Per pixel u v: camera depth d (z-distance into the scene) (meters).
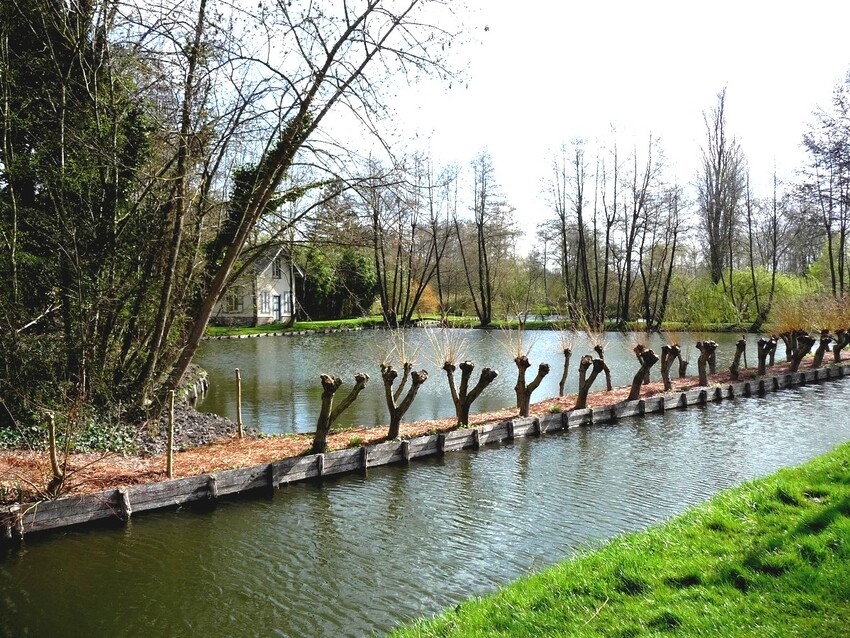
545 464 9.94
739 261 46.47
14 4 9.88
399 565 6.19
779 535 4.68
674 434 12.09
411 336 35.75
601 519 7.36
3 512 6.81
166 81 10.59
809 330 22.42
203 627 5.08
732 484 8.66
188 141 10.24
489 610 4.33
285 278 46.22
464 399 11.77
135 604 5.47
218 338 36.12
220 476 8.28
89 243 10.62
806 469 6.55
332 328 42.12
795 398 16.27
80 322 10.30
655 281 46.44
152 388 11.71
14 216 9.99
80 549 6.67
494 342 32.84
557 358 26.42
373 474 9.44
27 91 10.57
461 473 9.47
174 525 7.36
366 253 14.85
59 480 7.39
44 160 10.39
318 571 6.10
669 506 7.79
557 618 3.95
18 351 9.61
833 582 3.82
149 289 11.81
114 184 10.94
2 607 5.44
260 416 14.61
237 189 12.64
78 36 10.27
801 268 47.69
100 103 10.43
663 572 4.43
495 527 7.18
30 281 10.58
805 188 29.28
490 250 49.81
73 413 7.96
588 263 51.66
